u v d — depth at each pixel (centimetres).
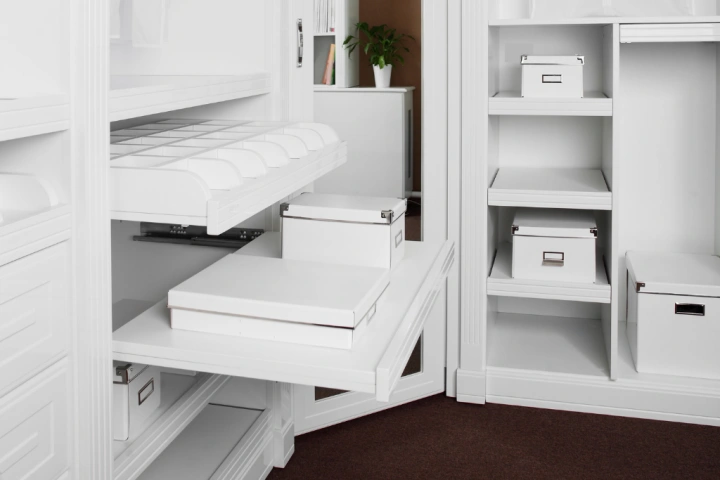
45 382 109
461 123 258
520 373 267
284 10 192
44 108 102
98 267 118
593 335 296
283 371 121
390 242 160
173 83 142
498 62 294
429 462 229
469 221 262
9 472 103
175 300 133
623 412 260
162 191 118
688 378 257
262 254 176
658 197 290
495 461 230
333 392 257
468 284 265
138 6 163
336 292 135
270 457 221
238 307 130
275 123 182
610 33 251
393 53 462
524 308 320
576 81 253
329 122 458
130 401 144
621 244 297
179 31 191
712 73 278
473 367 270
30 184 108
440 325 272
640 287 256
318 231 162
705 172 284
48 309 109
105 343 123
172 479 182
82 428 120
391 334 132
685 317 254
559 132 295
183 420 161
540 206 255
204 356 125
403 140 448
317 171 163
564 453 234
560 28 287
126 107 122
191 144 146
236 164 135
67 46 107
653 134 286
